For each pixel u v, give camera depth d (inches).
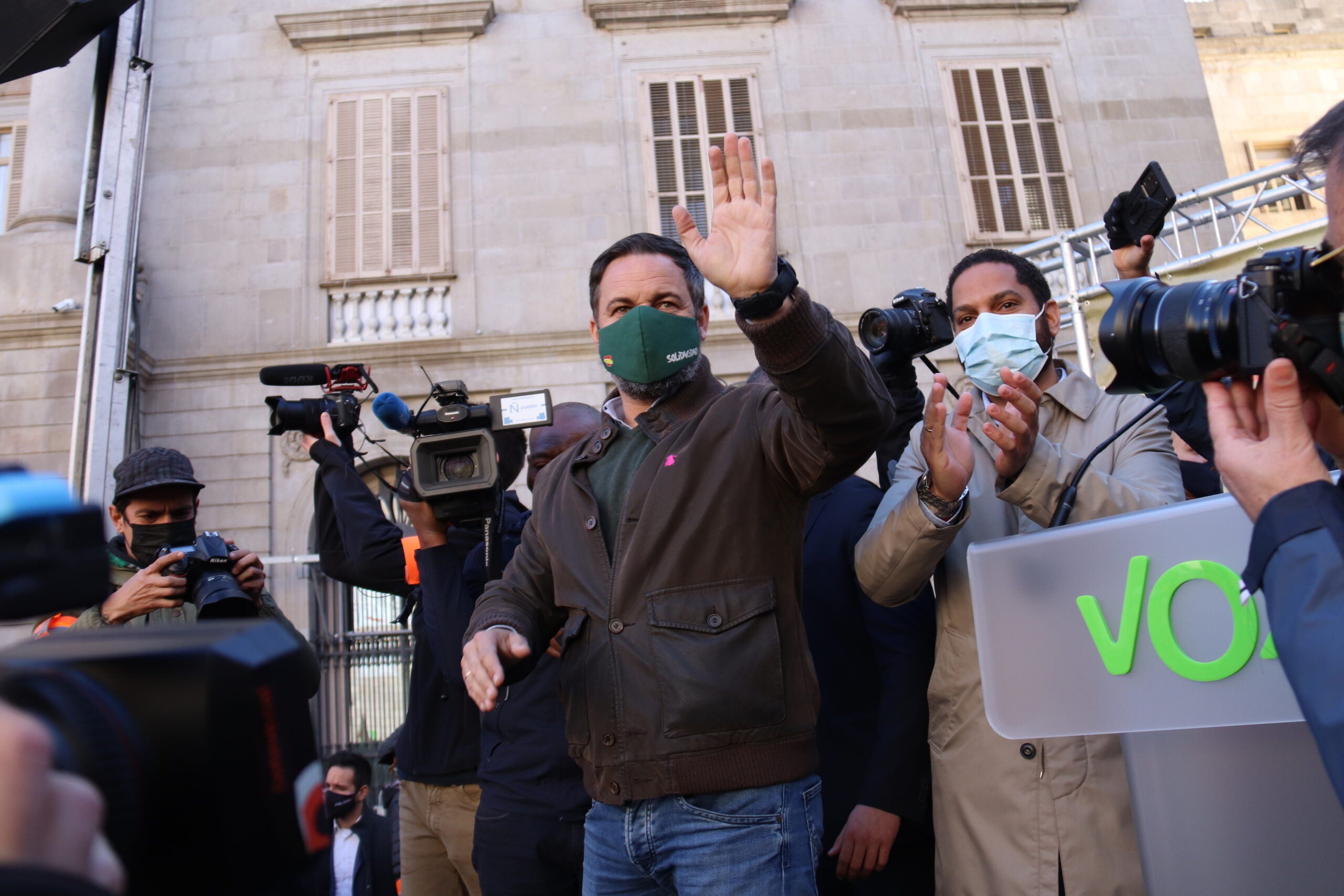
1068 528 58.9
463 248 420.8
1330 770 38.3
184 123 427.8
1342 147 43.3
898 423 107.1
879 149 439.8
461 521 92.8
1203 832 56.2
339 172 426.3
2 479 23.9
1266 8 603.2
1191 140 453.4
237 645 21.8
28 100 467.8
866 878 100.8
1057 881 77.2
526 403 91.8
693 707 62.7
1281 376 42.8
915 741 94.7
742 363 408.5
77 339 368.8
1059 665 58.3
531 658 72.6
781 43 448.5
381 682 382.9
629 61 442.6
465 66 439.5
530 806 97.3
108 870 19.0
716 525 67.0
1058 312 99.1
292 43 436.5
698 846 62.3
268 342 407.5
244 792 20.8
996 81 451.8
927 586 102.9
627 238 79.7
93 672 20.5
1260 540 42.7
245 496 389.1
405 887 120.7
